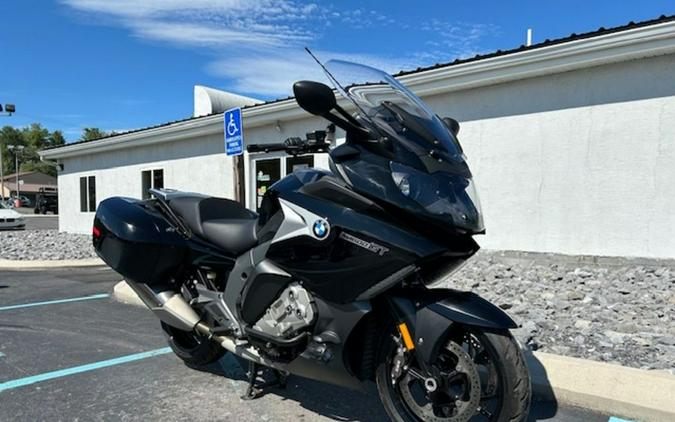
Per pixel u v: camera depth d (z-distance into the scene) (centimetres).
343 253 282
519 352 270
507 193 921
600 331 475
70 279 913
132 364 446
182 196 404
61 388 393
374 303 289
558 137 865
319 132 333
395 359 295
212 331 359
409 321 275
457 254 275
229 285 345
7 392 385
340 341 287
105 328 564
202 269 374
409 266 268
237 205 406
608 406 341
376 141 283
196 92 1608
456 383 278
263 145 355
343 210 286
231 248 350
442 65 930
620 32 744
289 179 322
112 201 432
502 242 928
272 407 357
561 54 805
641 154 790
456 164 285
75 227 1967
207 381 405
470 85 932
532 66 845
